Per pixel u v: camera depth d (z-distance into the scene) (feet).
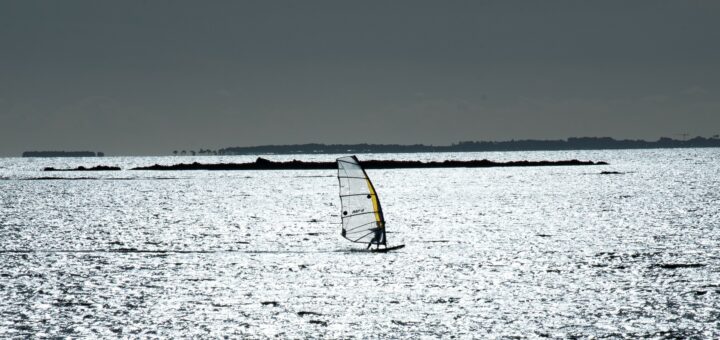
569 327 444.55
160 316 476.13
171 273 632.38
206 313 483.51
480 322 456.86
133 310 492.54
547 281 581.53
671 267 644.27
